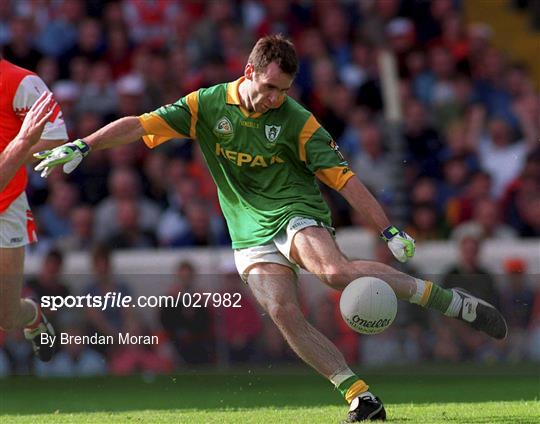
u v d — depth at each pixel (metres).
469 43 52.62
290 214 20.30
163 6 51.06
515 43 60.25
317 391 29.42
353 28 51.66
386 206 43.72
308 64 49.09
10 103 22.56
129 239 41.88
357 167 44.59
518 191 44.97
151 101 46.91
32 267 37.06
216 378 33.03
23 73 22.75
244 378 32.94
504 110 51.16
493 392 28.17
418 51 51.38
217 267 36.59
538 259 37.34
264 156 20.62
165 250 39.69
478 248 37.22
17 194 23.03
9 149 18.31
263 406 25.88
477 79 51.66
